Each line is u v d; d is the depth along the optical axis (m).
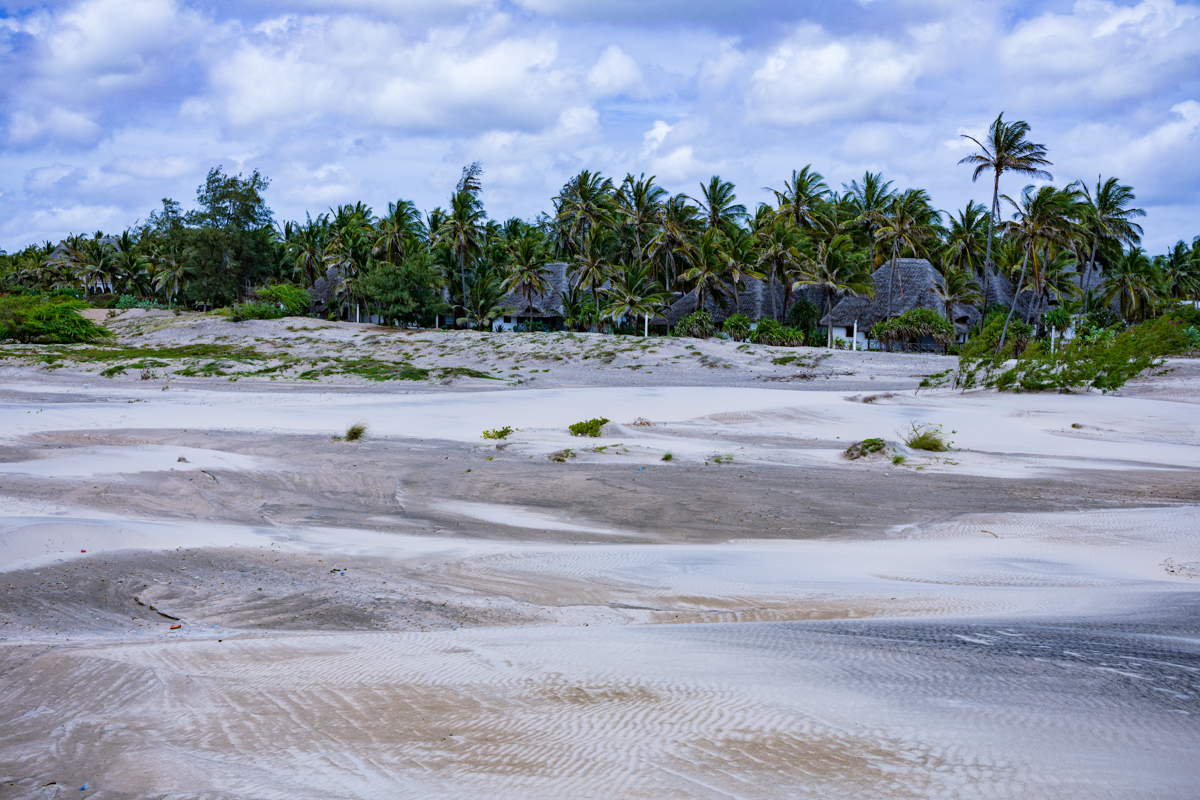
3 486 11.40
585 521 11.83
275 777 2.95
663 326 72.00
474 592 7.41
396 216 79.50
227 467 14.70
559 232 85.44
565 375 49.97
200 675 4.25
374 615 6.45
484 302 74.81
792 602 6.89
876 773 2.73
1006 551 9.75
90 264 106.56
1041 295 62.94
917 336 60.66
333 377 47.84
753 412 27.22
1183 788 2.52
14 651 4.79
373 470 15.71
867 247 78.12
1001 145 45.78
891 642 4.72
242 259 85.88
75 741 3.37
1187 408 28.14
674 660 4.36
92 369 49.03
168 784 2.89
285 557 8.66
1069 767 2.71
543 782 2.80
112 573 7.42
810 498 13.67
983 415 28.52
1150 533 10.66
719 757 2.94
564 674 4.10
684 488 14.38
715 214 74.19
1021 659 4.20
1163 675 3.85
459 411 28.31
